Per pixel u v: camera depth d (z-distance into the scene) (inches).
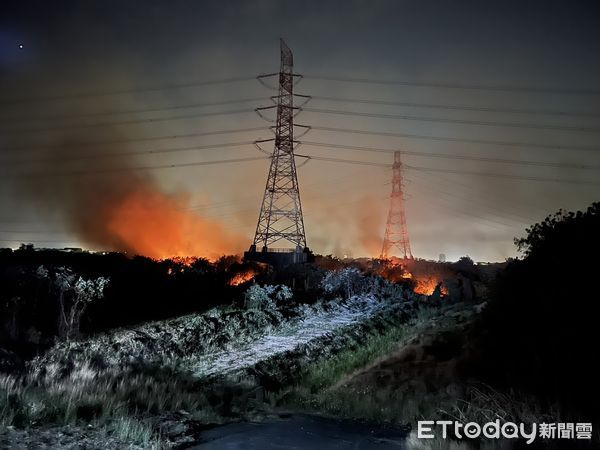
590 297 542.6
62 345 684.1
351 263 2343.8
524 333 636.1
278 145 2711.6
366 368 821.9
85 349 690.8
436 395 599.8
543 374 522.0
